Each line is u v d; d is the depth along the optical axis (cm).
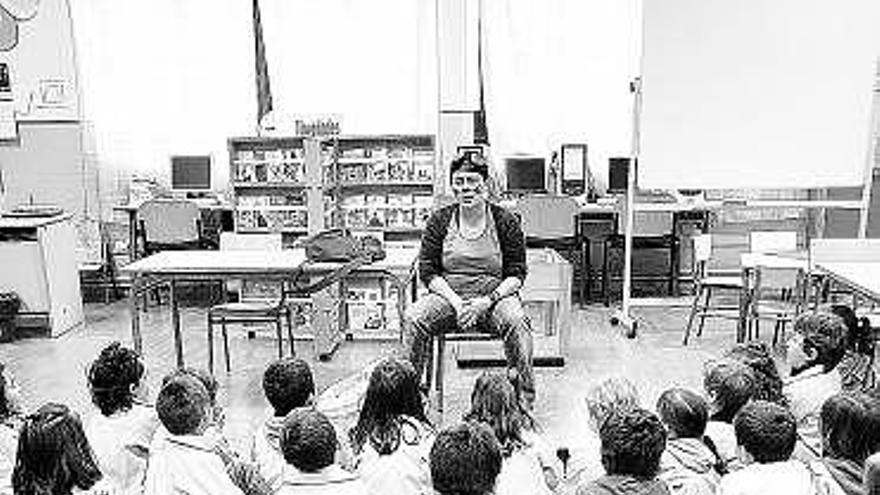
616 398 245
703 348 538
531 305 495
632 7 700
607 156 723
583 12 706
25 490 205
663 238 667
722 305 633
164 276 459
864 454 203
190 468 221
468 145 672
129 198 726
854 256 456
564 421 407
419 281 439
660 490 183
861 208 558
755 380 252
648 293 721
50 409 217
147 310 679
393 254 489
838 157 529
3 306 574
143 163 734
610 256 729
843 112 523
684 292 704
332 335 531
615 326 599
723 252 692
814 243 458
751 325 546
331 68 719
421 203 677
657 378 476
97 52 717
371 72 718
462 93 707
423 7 705
